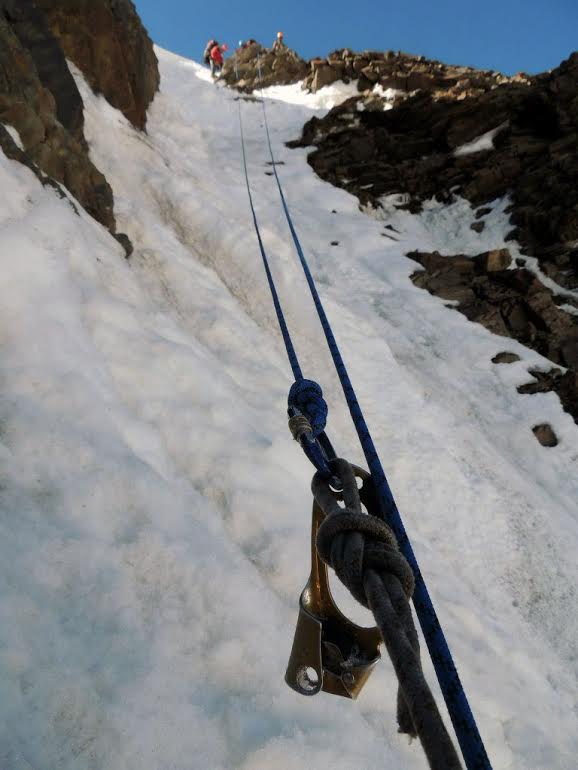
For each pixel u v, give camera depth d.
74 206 6.72
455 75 23.05
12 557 2.98
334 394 8.23
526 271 12.76
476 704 4.25
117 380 4.86
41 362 4.24
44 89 7.47
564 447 9.40
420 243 14.95
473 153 18.02
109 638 2.85
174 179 11.35
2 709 2.38
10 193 5.61
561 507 8.31
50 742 2.37
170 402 4.92
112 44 12.93
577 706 5.38
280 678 3.05
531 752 4.08
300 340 8.93
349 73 24.75
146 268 8.05
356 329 9.54
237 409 5.27
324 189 17.27
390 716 3.25
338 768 2.73
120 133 12.04
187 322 7.45
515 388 10.36
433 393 9.88
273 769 2.63
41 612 2.80
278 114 23.36
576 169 14.95
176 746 2.56
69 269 5.33
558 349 11.30
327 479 0.93
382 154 19.47
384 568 0.70
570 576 6.98
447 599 5.50
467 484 7.62
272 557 4.08
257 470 4.69
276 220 14.20
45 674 2.55
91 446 3.84
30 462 3.57
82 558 3.16
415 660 0.58
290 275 9.98
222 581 3.41
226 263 9.95
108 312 5.32
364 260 13.66
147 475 3.87
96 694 2.59
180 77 25.77
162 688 2.73
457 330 11.54
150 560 3.35
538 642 6.09
